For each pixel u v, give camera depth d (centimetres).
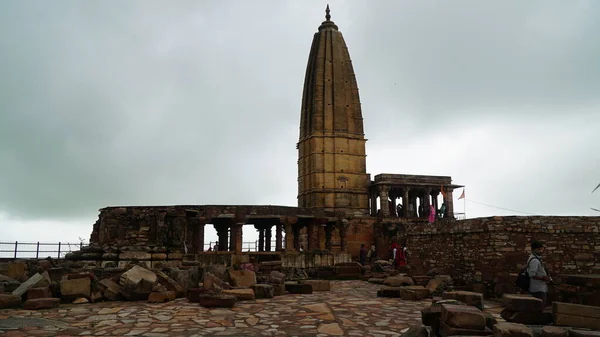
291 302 1752
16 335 1120
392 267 3744
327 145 7025
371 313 1498
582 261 1883
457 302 1245
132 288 1759
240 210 3975
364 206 7038
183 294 1870
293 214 4378
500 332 915
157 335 1136
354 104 7275
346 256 4094
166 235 3462
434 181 7056
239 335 1145
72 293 1686
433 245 2509
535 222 1927
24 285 1667
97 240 3794
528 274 1291
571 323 1095
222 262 3412
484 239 2041
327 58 7338
